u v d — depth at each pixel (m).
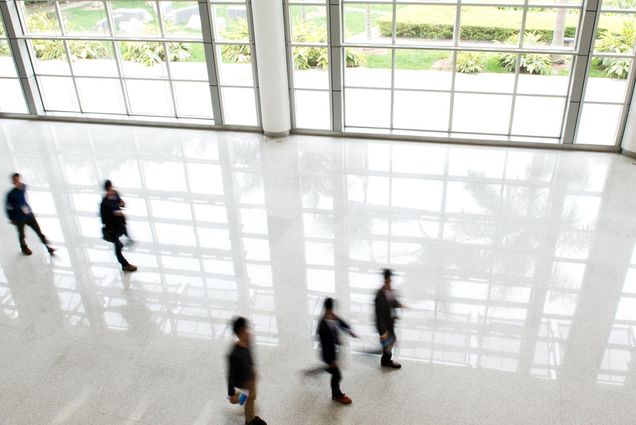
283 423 5.47
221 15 12.55
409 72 12.38
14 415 5.67
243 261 8.30
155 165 11.94
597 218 9.23
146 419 5.57
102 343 6.70
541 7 10.98
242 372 4.91
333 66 12.42
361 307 7.20
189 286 7.75
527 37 11.41
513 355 6.31
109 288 7.77
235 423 5.48
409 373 6.09
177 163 12.00
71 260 8.48
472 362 6.22
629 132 11.31
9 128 14.62
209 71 13.21
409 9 11.64
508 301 7.23
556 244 8.50
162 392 5.92
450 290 7.49
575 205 9.67
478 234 8.84
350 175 11.15
